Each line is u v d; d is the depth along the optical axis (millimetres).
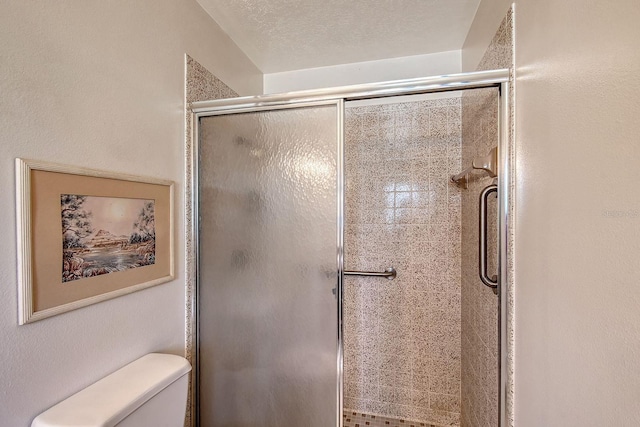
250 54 1765
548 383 757
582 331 618
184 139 1234
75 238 786
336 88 1168
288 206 1240
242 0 1307
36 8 707
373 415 1818
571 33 660
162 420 878
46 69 727
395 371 1789
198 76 1318
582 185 621
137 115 997
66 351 771
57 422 687
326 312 1202
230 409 1304
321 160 1201
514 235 968
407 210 1760
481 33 1299
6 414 647
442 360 1721
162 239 1104
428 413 1744
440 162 1713
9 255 654
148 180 1029
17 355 668
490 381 1190
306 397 1226
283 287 1247
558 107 711
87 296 816
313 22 1469
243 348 1291
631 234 493
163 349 1119
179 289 1207
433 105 1720
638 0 483
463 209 1645
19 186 666
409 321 1763
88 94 830
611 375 534
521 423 923
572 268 655
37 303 696
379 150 1795
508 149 993
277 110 1245
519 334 936
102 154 870
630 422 491
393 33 1562
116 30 918
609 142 543
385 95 1138
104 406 743
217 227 1311
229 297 1303
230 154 1298
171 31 1158
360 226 1823
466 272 1578
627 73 503
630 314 494
